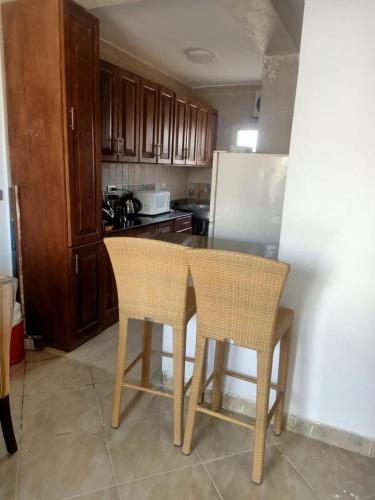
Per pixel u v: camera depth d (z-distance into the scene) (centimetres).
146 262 168
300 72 165
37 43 225
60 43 220
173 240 266
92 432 191
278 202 241
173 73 449
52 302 262
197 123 472
